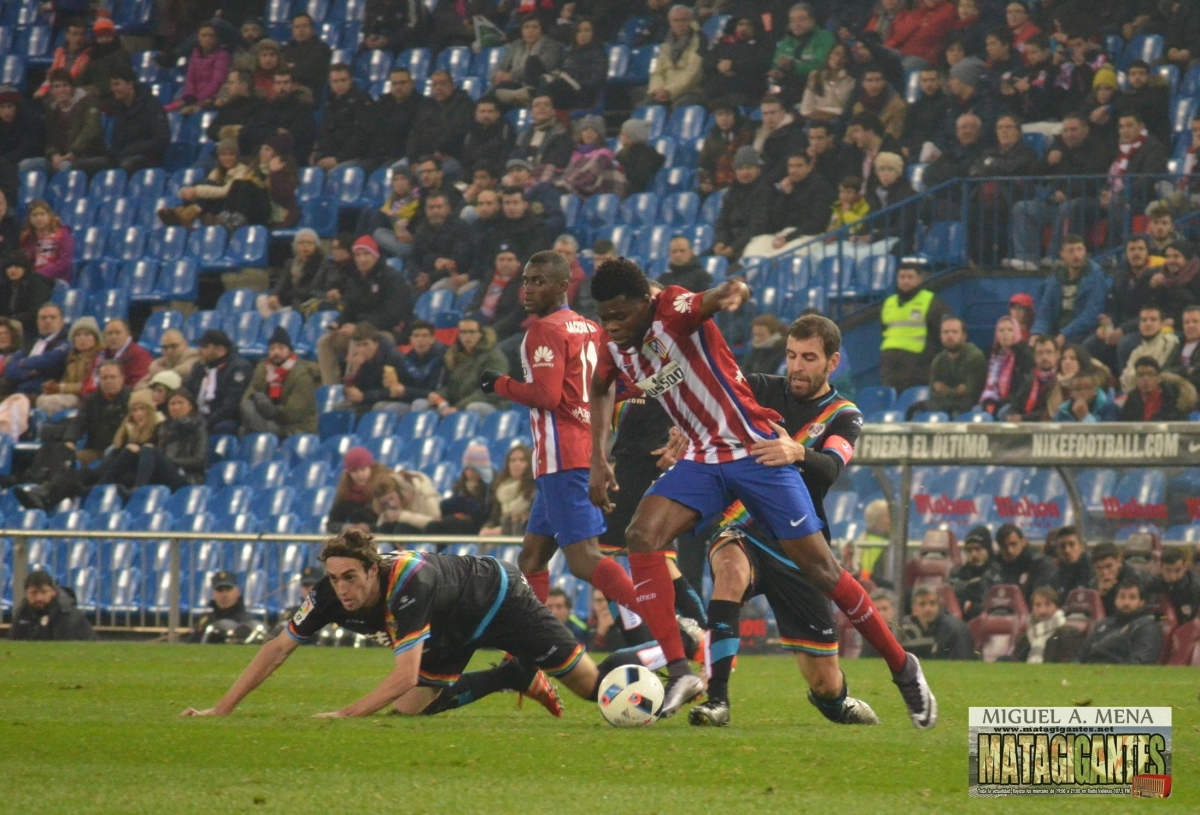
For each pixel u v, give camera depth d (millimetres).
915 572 37594
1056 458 36250
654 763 14359
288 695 23266
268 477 52375
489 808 11719
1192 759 14789
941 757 14836
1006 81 54312
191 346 61281
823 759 14664
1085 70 53781
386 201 64125
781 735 16859
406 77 66125
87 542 44625
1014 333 45969
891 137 54344
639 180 61062
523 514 43375
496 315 54406
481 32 70562
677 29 64375
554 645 18875
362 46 73312
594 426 19203
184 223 66500
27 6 78000
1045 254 51094
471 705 21188
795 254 53281
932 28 58562
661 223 59719
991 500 38219
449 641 18594
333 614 18297
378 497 44625
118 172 70062
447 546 41531
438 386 53781
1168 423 35375
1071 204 50031
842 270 51875
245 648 37875
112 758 14523
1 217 67375
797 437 18125
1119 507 37125
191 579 43031
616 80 67062
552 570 44000
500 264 54688
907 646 36812
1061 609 35875
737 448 17344
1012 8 55531
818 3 62188
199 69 72688
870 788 12953
